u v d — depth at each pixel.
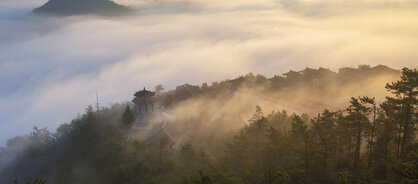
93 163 69.19
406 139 46.12
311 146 44.91
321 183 43.22
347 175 44.12
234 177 42.03
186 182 44.66
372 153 48.12
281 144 50.12
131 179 54.66
